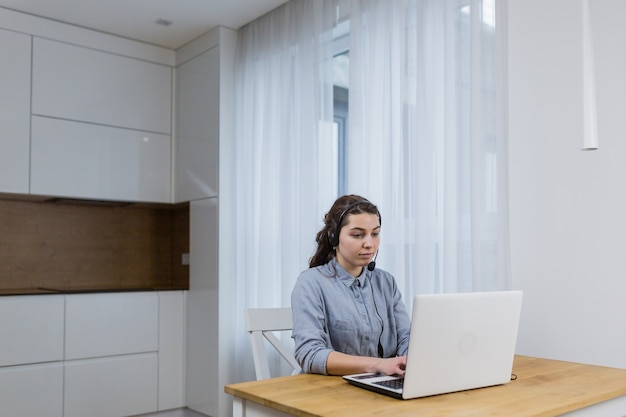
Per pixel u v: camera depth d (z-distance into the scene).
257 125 3.94
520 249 2.48
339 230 2.10
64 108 4.02
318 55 3.48
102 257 4.52
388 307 2.23
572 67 2.34
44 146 3.93
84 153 4.09
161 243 4.79
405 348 2.13
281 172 3.71
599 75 2.26
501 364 1.73
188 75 4.39
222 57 4.11
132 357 4.05
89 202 4.36
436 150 2.82
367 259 2.08
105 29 4.15
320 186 3.42
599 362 2.23
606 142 2.23
